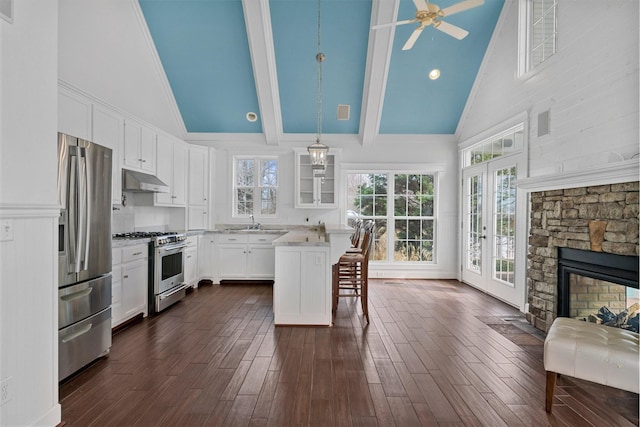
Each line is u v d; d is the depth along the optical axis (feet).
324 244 11.62
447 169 19.88
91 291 8.63
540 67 12.32
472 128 18.01
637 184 8.04
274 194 20.34
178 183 16.81
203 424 6.28
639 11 8.35
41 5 6.17
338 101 18.15
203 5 14.32
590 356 6.50
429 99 17.97
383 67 15.79
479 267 17.43
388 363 8.82
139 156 13.70
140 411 6.68
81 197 8.14
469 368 8.58
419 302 14.84
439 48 15.69
